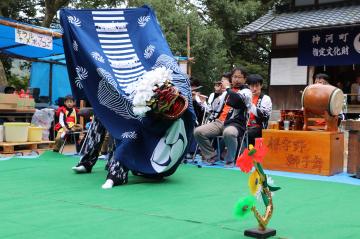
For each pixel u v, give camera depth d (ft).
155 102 16.17
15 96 29.66
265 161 21.67
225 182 17.72
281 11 48.08
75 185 16.60
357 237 10.28
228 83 23.61
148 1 55.42
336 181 18.54
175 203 13.65
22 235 9.94
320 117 21.15
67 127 27.22
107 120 17.19
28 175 18.83
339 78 53.31
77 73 17.54
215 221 11.39
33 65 46.09
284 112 22.65
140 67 18.07
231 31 66.54
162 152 17.12
